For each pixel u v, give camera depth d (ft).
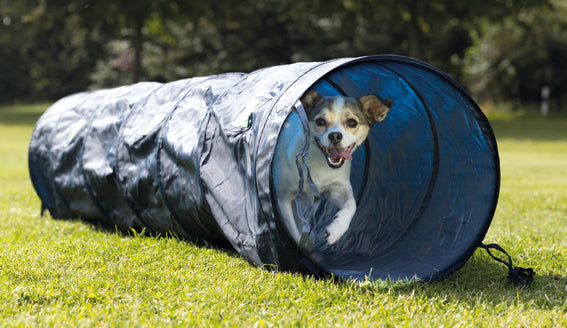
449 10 82.58
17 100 159.22
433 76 13.50
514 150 61.21
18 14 96.68
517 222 20.63
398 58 12.41
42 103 162.50
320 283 11.85
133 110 17.98
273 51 109.70
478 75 108.37
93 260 13.82
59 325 9.55
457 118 13.91
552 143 68.33
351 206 14.46
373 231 14.80
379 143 16.02
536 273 13.60
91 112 19.93
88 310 10.39
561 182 33.65
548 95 108.17
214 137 14.20
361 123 14.42
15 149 53.26
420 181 14.93
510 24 98.73
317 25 103.19
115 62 140.15
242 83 15.08
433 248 13.50
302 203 13.48
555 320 10.29
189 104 15.93
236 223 13.15
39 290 11.43
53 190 20.48
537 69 103.04
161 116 16.58
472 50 110.73
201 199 14.07
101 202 18.26
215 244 15.80
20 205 23.80
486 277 13.19
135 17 91.30
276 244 11.87
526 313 10.68
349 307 10.74
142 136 16.49
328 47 108.47
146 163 16.20
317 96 14.19
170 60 118.01
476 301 11.26
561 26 101.71
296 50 107.45
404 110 15.28
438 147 14.69
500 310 10.84
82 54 156.35
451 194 14.12
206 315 10.20
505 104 111.86
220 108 14.57
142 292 11.47
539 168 41.93
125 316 10.15
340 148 14.12
